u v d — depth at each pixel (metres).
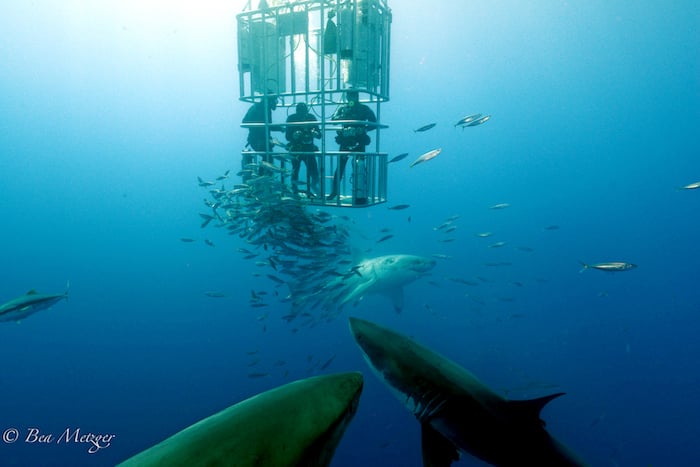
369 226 33.81
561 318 21.17
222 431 0.76
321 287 9.07
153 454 0.71
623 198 59.03
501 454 1.98
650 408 14.80
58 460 13.00
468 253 31.00
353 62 8.04
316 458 0.81
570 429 13.85
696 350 18.50
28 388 16.28
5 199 56.50
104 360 17.80
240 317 20.12
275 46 8.77
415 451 12.53
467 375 2.21
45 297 6.73
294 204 7.88
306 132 8.54
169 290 23.97
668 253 35.34
